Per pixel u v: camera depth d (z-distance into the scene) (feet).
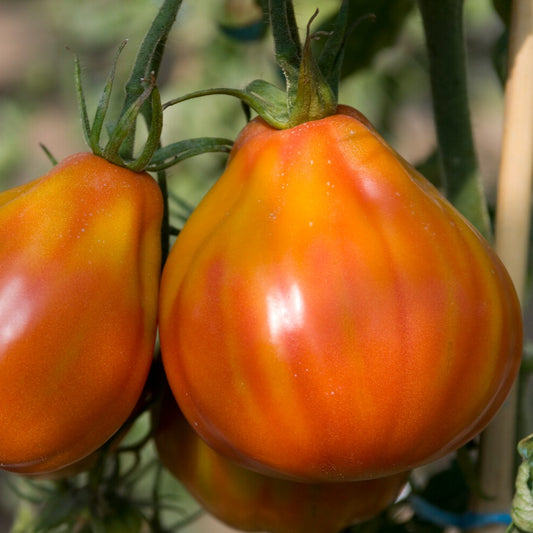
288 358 1.28
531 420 1.90
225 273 1.31
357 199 1.31
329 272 1.28
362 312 1.28
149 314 1.37
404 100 2.82
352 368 1.28
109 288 1.34
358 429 1.29
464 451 1.53
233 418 1.32
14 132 4.22
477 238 1.35
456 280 1.30
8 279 1.32
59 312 1.32
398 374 1.28
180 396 1.35
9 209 1.35
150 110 1.43
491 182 4.06
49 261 1.32
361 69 1.87
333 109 1.36
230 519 1.52
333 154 1.33
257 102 1.37
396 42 1.85
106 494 1.63
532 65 1.50
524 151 1.51
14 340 1.31
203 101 2.91
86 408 1.34
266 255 1.30
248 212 1.33
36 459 1.35
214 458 1.49
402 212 1.31
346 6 1.37
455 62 1.58
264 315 1.29
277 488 1.49
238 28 1.94
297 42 1.38
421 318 1.28
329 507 1.50
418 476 2.24
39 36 7.27
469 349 1.30
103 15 3.46
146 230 1.38
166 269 1.37
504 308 1.33
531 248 1.71
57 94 5.64
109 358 1.33
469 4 3.22
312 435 1.30
